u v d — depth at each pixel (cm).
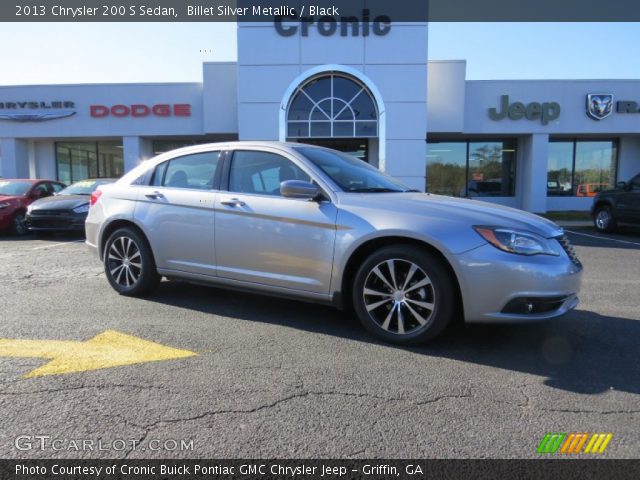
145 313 459
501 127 1900
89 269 692
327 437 248
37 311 464
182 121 1906
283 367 333
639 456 235
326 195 405
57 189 1370
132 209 507
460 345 380
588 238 1174
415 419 266
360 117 1593
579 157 2072
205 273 462
